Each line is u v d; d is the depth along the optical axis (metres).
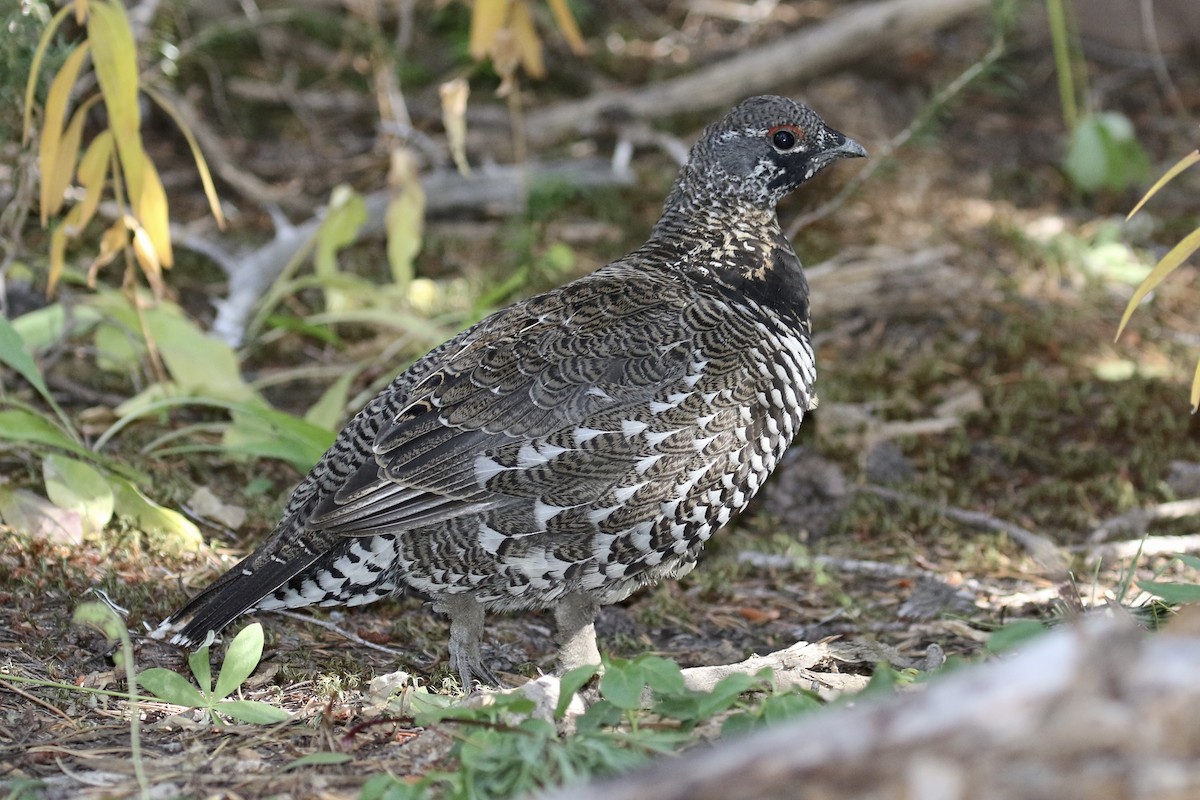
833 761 3.96
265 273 13.38
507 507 7.71
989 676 4.04
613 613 9.49
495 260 14.58
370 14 15.62
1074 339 13.41
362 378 12.55
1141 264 14.88
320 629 8.84
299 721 7.09
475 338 8.18
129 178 9.77
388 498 7.70
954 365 12.98
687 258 8.66
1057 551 10.12
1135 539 10.27
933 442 11.89
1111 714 3.83
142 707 7.27
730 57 18.50
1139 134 17.31
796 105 8.88
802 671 7.48
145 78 13.70
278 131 16.83
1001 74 18.05
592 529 7.75
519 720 6.64
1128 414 12.11
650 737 5.99
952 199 15.95
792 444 11.76
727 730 6.00
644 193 15.80
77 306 11.66
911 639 8.67
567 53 18.38
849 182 15.74
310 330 12.16
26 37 10.52
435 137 16.52
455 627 8.08
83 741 6.80
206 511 10.02
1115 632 4.01
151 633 8.10
